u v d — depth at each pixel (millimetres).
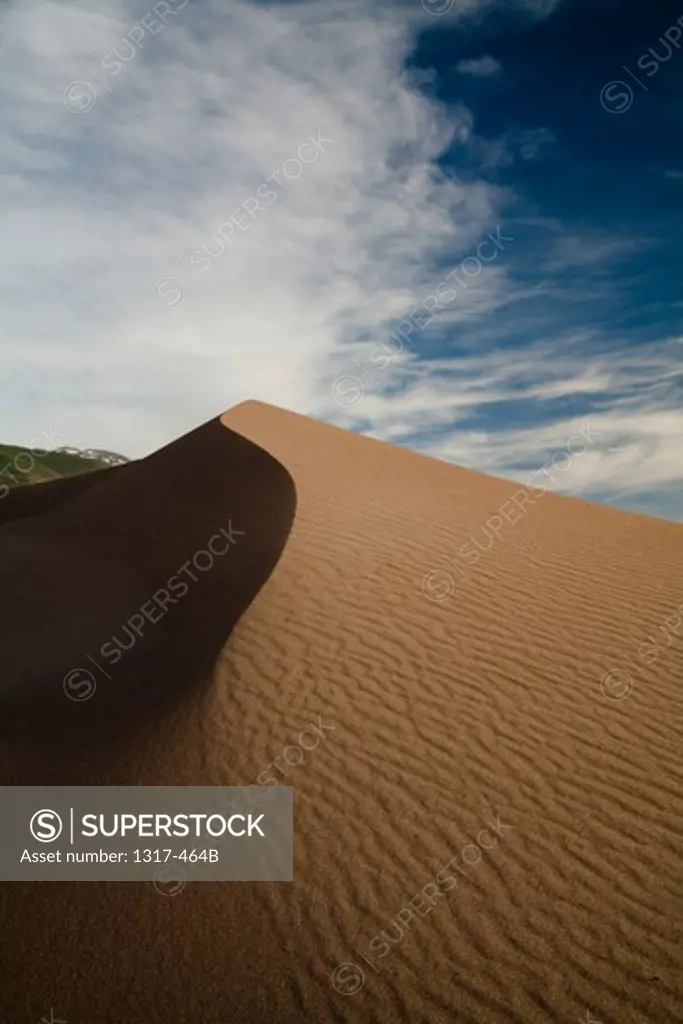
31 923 8586
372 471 21109
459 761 10008
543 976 7578
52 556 20641
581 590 14820
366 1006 7410
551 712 10977
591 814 9297
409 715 10727
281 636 12188
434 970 7684
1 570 19812
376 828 9125
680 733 10703
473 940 7941
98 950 8203
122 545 20391
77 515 23953
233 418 25703
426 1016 7289
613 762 10102
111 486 25109
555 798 9523
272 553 15125
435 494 19797
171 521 20391
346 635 12305
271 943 8047
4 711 12398
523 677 11703
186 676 12055
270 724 10531
